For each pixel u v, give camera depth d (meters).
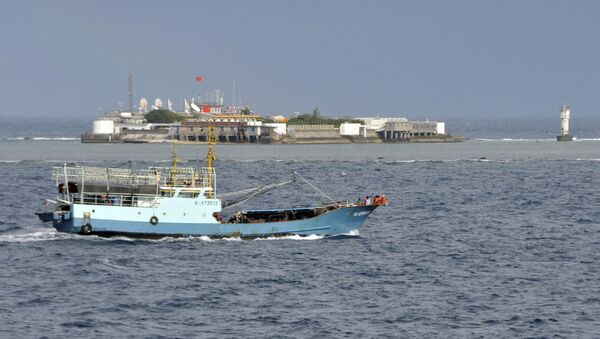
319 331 170.50
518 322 177.38
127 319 176.25
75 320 175.12
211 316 178.62
